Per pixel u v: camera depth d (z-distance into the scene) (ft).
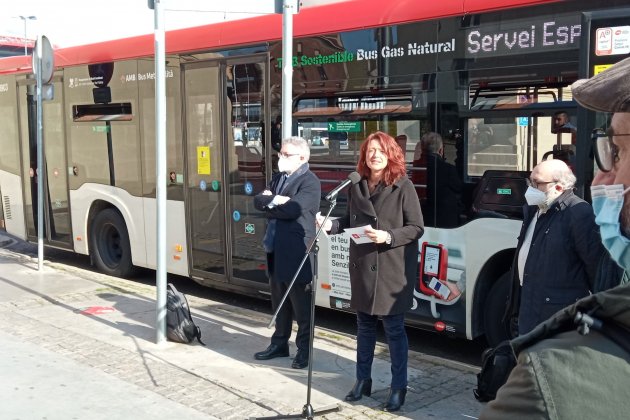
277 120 21.79
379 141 14.55
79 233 31.09
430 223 17.93
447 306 17.79
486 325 17.16
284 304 18.04
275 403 15.08
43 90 28.76
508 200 16.44
